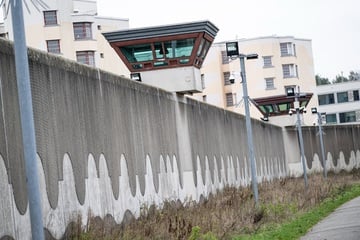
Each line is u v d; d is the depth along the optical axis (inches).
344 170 3016.7
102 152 854.5
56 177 704.4
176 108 1270.9
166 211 1016.9
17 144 613.6
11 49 625.3
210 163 1488.7
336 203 1459.2
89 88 831.1
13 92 619.5
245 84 1205.1
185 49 1289.4
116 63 2839.6
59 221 697.6
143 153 1037.8
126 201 930.7
